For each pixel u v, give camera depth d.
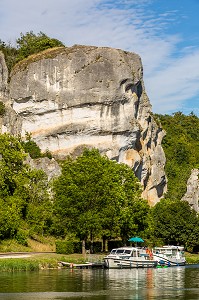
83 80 96.56
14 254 56.19
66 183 63.75
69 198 62.03
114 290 37.62
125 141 98.56
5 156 70.12
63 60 97.50
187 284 42.16
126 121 97.81
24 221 68.00
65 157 94.81
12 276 44.12
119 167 73.25
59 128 96.38
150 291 37.50
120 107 98.00
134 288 39.00
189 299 33.84
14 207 64.75
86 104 96.19
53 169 86.69
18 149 72.62
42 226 67.69
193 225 84.44
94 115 96.38
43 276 44.50
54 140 97.00
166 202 94.19
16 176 70.06
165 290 38.19
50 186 72.25
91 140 96.56
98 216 61.09
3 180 68.69
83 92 96.19
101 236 68.56
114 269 55.00
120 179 71.69
